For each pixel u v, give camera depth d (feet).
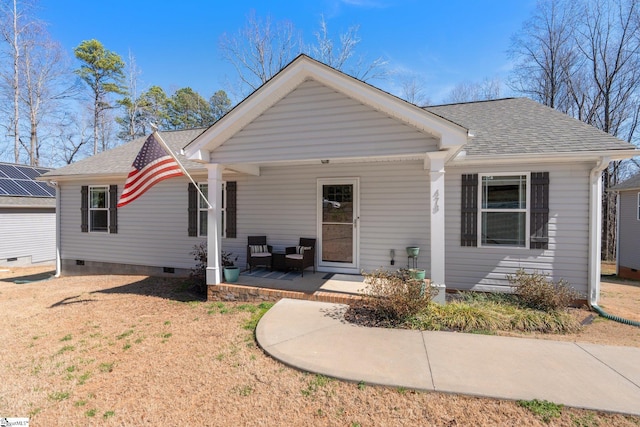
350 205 24.98
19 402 10.71
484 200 22.43
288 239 26.61
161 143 19.53
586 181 20.49
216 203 21.33
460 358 12.16
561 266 21.02
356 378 10.82
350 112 18.11
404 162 23.68
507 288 21.85
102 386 11.53
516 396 9.65
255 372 11.78
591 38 54.49
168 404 10.23
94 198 34.06
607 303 22.95
